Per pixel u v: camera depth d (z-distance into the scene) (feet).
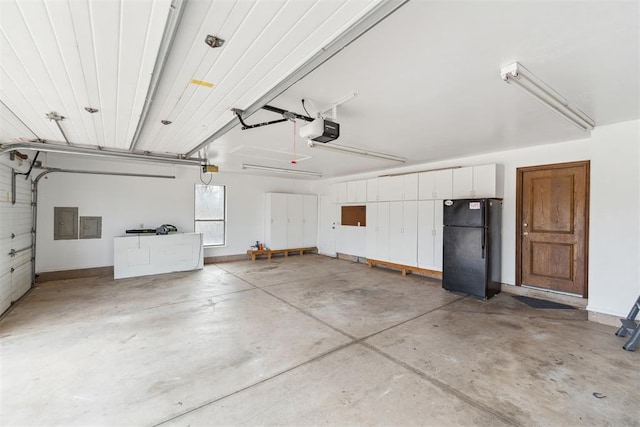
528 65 6.68
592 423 5.89
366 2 4.10
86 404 6.50
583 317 11.96
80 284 16.84
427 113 9.89
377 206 21.88
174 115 8.79
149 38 4.83
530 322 11.39
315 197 28.86
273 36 4.88
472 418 6.05
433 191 18.20
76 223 18.28
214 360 8.41
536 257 14.71
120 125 9.54
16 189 13.82
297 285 16.97
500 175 15.69
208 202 24.06
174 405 6.48
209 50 5.29
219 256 24.52
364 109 9.52
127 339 9.78
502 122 10.85
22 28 4.45
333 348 9.15
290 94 8.25
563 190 13.88
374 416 6.11
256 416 6.12
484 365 8.15
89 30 4.57
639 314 10.46
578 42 5.74
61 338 9.85
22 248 14.62
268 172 24.30
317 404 6.50
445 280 15.78
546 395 6.81
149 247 19.29
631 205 10.66
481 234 14.33
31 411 6.26
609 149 11.06
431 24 5.15
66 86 6.59
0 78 6.15
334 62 6.51
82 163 18.39
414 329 10.66
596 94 8.27
